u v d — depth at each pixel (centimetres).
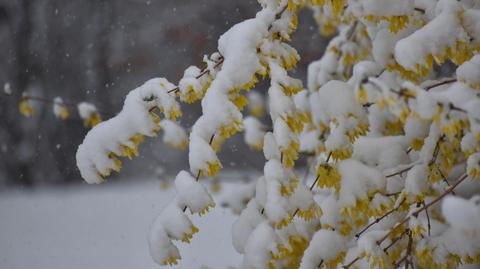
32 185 1459
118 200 1190
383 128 324
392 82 318
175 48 1455
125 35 1530
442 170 288
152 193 1202
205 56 271
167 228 270
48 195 1359
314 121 322
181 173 270
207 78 271
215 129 254
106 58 1537
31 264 823
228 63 257
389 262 275
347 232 295
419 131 296
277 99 250
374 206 272
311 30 936
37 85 1509
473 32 253
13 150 1449
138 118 269
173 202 273
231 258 713
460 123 228
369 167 277
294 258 308
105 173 276
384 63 299
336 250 294
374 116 325
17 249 908
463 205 196
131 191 1262
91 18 1555
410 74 298
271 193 255
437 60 250
